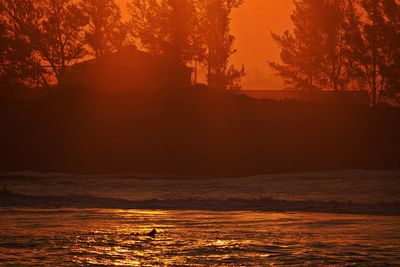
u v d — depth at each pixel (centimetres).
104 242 5575
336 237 5862
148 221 7100
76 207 8681
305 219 7369
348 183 12250
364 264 4684
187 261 4778
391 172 14400
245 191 11044
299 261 4781
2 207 8612
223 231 6272
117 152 16512
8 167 15762
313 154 16350
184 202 9288
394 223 6988
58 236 5881
